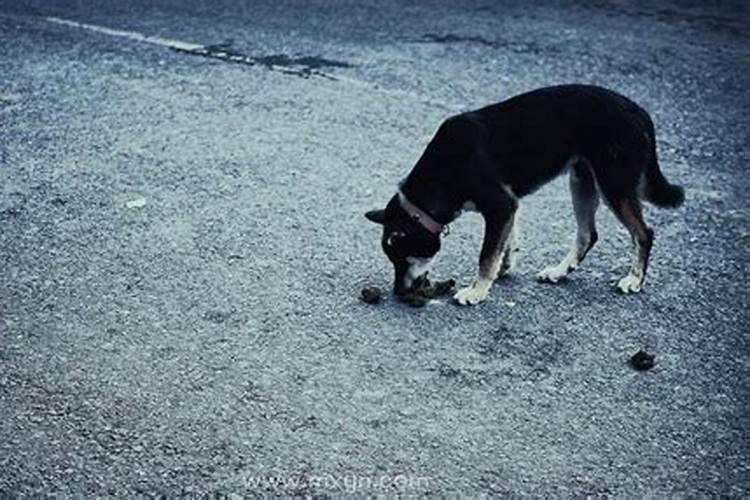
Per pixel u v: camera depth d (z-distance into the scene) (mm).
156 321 4117
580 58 6066
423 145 5199
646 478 3584
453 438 3695
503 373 3924
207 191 4855
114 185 4887
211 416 3752
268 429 3713
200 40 6320
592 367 3951
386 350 4008
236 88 5734
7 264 4383
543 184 4254
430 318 4152
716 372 3934
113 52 6141
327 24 6586
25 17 6680
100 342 4020
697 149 5180
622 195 4184
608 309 4207
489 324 4129
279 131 5324
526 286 4324
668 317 4168
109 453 3633
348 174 4980
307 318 4141
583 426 3738
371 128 5348
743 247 4523
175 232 4586
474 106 5516
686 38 6383
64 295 4230
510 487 3557
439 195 4145
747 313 4184
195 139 5250
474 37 6367
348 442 3680
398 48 6211
